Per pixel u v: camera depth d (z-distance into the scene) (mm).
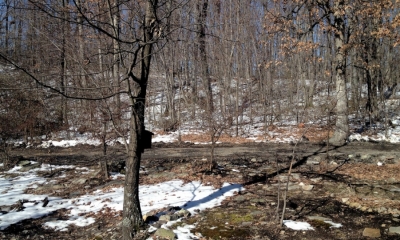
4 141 12203
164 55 20578
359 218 6262
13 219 6824
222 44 18000
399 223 5945
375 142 14383
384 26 12773
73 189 8781
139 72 5664
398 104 20281
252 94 22016
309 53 20625
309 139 15359
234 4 20172
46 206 7570
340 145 13859
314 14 14031
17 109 13172
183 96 23406
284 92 23078
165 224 5996
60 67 6191
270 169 10203
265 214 6535
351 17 13484
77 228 6344
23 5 4184
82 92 6836
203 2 10820
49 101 15594
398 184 8414
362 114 20094
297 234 5629
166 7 5480
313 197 7555
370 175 9297
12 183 9602
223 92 20812
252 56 21562
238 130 18172
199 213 6648
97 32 6043
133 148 5645
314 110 16688
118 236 5730
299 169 10180
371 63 17312
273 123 19359
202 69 19500
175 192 8086
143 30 5246
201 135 17391
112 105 9133
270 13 14312
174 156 12562
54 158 12828
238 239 5473
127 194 5676
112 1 5070
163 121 20297
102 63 6191
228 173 9797
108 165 10797
